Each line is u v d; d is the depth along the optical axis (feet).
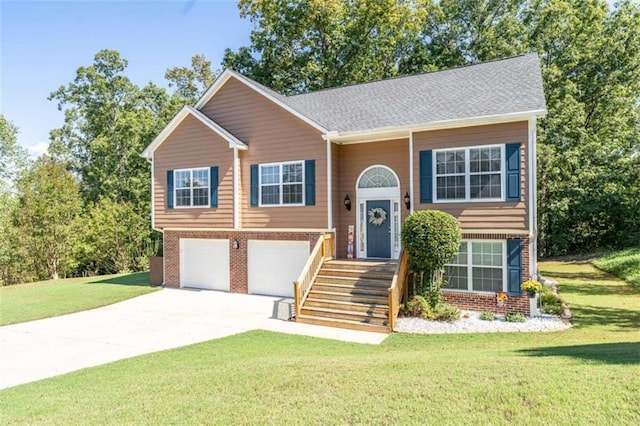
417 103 45.65
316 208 47.37
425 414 14.12
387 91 51.96
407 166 46.06
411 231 36.63
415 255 36.52
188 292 53.52
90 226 92.02
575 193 81.51
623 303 42.78
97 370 24.29
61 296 53.36
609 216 84.94
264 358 24.84
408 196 45.37
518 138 37.24
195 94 118.32
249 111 51.93
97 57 114.01
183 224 55.36
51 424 15.56
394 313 34.09
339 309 37.55
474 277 39.04
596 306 41.29
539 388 15.10
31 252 87.97
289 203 49.01
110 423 15.21
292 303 39.81
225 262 54.13
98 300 49.49
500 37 86.69
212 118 54.54
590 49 85.61
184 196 55.31
